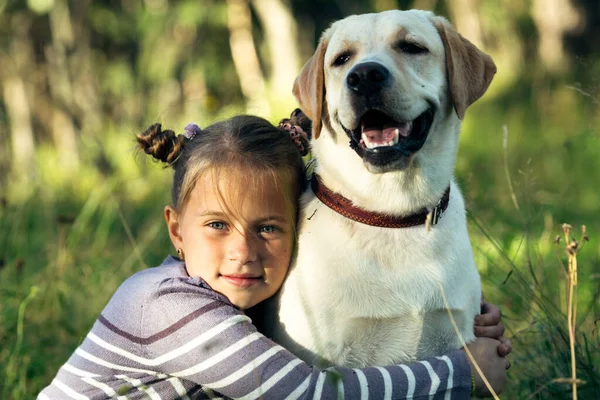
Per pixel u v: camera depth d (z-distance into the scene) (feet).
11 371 11.63
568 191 19.33
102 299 13.96
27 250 17.26
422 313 8.88
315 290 8.84
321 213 9.18
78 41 43.39
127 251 17.24
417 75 9.20
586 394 9.80
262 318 9.46
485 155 25.18
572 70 35.83
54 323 13.12
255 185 8.75
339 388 8.19
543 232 15.05
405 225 8.93
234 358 8.21
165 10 42.37
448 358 8.71
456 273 9.07
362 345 8.93
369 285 8.80
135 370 8.64
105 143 29.96
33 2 37.86
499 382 9.29
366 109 8.79
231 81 43.65
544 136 26.91
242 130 9.06
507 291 12.56
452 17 50.29
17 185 24.29
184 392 8.59
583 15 44.09
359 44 9.35
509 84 37.17
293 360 8.32
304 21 52.47
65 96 40.34
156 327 8.45
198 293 8.54
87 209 17.46
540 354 10.73
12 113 39.14
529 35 46.32
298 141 9.62
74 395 8.78
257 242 8.86
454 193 9.71
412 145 8.93
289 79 40.09
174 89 42.80
